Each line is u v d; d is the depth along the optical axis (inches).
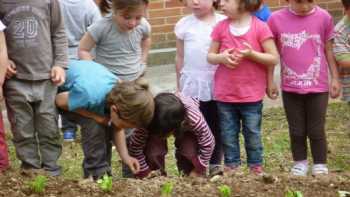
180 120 235.1
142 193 222.5
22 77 253.1
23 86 253.6
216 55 277.4
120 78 286.2
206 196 220.1
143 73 297.1
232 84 277.1
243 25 278.8
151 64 497.0
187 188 226.5
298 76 285.1
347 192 224.7
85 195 219.9
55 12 257.6
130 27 278.2
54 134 258.4
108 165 256.7
